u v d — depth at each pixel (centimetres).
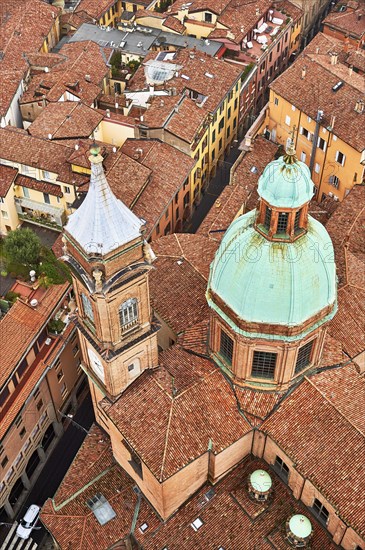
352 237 8406
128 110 11419
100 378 6412
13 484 7556
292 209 5181
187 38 12794
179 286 7331
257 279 5422
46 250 9025
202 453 5909
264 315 5531
